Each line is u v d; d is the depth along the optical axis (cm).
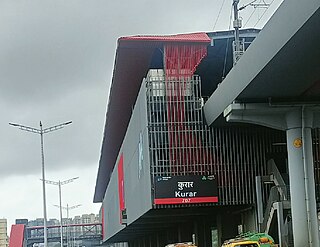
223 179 4153
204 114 4203
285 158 4219
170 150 4153
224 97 3712
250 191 4150
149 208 4200
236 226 4800
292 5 2528
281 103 3603
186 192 4103
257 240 3638
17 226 12862
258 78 3184
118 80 5841
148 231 7956
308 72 3141
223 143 4188
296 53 2841
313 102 3625
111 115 7312
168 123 4184
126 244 12425
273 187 3944
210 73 5284
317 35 2634
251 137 4216
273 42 2820
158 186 4088
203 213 4831
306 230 3556
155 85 4241
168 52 4322
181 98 4238
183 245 4175
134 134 5219
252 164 4184
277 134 4238
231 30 4688
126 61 5147
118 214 7762
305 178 3603
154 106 4206
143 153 4441
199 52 4356
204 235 5466
